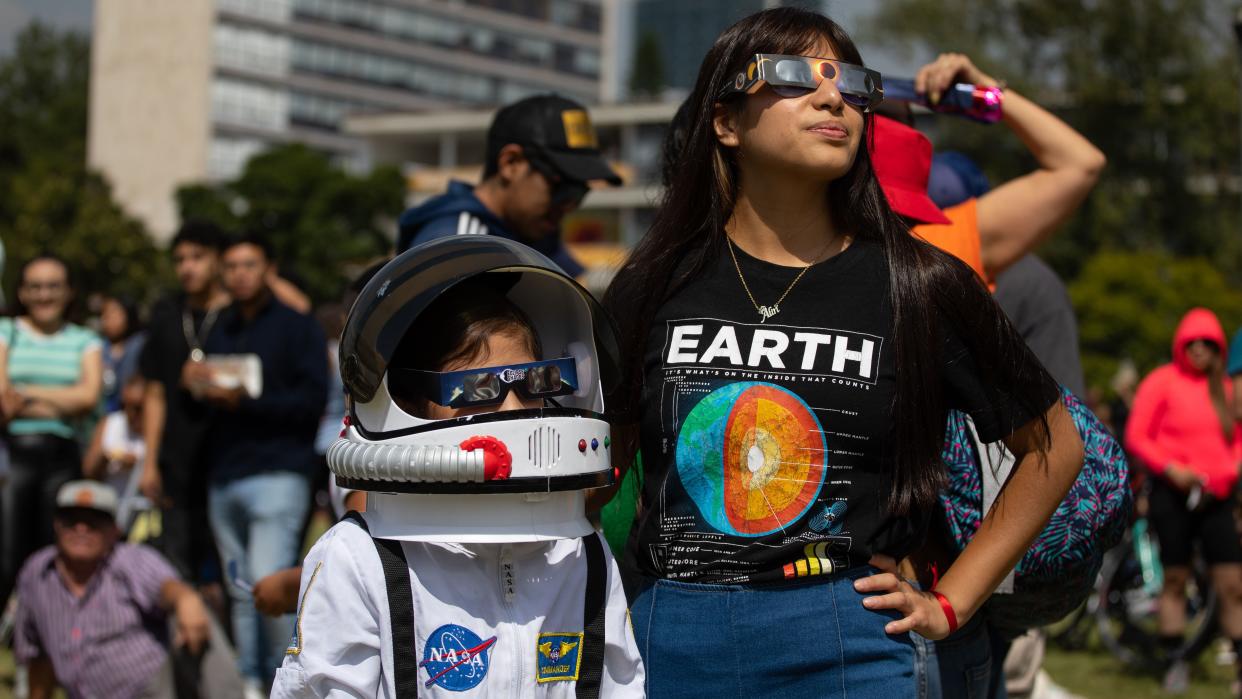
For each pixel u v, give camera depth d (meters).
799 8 2.36
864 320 2.20
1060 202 3.05
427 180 61.06
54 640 4.88
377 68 87.00
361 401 1.99
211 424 5.54
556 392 2.03
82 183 52.38
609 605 2.10
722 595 2.19
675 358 2.26
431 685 1.95
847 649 2.14
